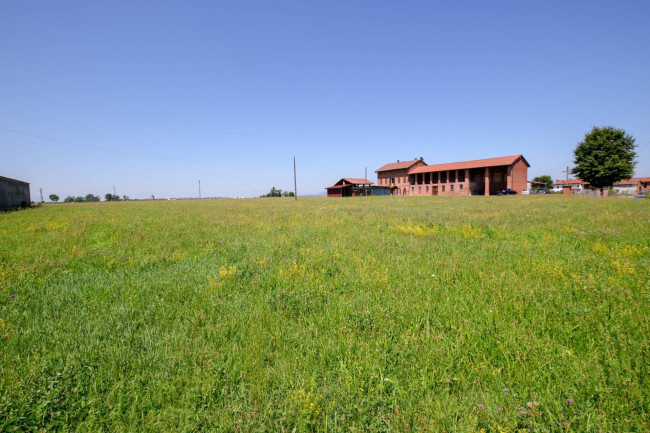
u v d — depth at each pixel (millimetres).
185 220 15828
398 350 3059
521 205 25500
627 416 2201
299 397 2414
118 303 4406
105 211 24500
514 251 7293
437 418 2238
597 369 2684
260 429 2188
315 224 13477
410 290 4809
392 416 2312
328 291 4828
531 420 2176
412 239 9055
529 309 3957
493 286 4781
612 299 4113
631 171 48250
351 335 3385
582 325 3475
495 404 2377
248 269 6062
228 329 3582
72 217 17984
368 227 12320
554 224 11594
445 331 3525
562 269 5523
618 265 5414
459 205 28438
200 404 2459
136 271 6102
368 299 4457
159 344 3254
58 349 3158
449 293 4605
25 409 2295
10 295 4633
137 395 2496
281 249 7965
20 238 9773
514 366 2773
